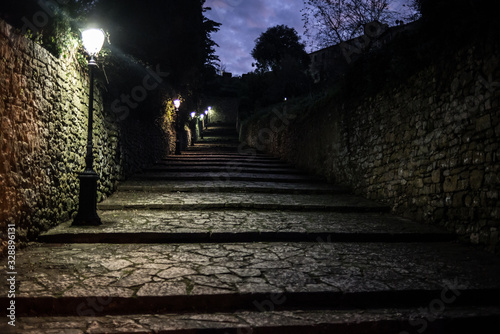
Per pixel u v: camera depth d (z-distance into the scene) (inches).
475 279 143.8
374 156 315.9
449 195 217.9
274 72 1049.5
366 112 333.7
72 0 213.8
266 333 108.3
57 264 149.3
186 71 645.3
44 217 190.5
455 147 214.1
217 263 158.9
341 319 115.3
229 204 277.3
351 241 209.0
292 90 901.2
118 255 166.4
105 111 293.7
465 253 183.8
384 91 303.4
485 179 188.5
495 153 182.1
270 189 343.6
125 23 420.8
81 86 241.3
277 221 238.4
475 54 198.7
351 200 316.2
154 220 228.1
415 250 189.9
